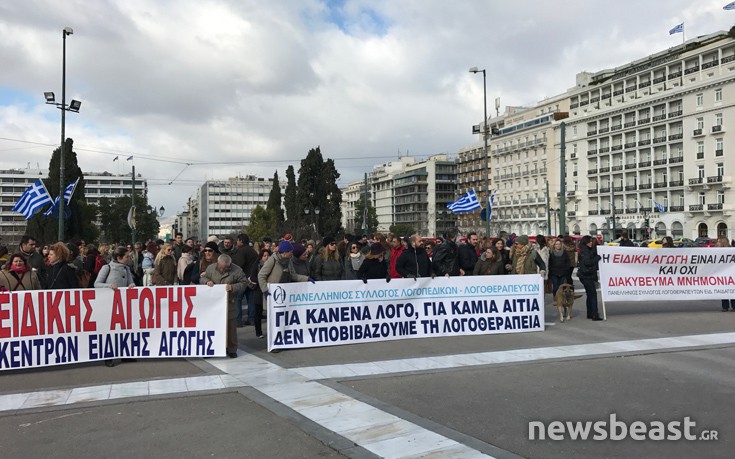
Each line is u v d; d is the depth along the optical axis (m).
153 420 5.89
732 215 68.38
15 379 7.70
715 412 5.94
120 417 6.00
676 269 12.90
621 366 8.05
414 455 4.88
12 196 144.25
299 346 9.59
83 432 5.55
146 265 14.41
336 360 8.69
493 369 7.99
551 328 11.32
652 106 79.75
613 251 12.58
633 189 83.50
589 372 7.73
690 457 4.82
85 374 7.94
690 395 6.56
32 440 5.35
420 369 8.01
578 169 93.81
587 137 91.44
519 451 4.99
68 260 8.77
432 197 138.38
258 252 14.13
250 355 9.16
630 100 83.12
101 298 8.45
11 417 6.05
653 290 12.77
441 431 5.46
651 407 6.14
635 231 82.69
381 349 9.48
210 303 8.86
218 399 6.66
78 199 51.56
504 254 13.25
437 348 9.52
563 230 28.80
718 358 8.50
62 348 8.22
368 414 6.01
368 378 7.57
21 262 8.73
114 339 8.50
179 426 5.70
